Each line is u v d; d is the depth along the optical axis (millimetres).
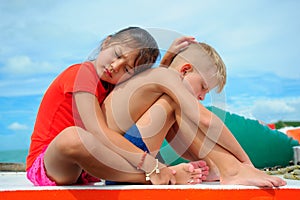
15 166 3260
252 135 3107
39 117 1963
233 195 1620
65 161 1672
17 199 1622
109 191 1616
